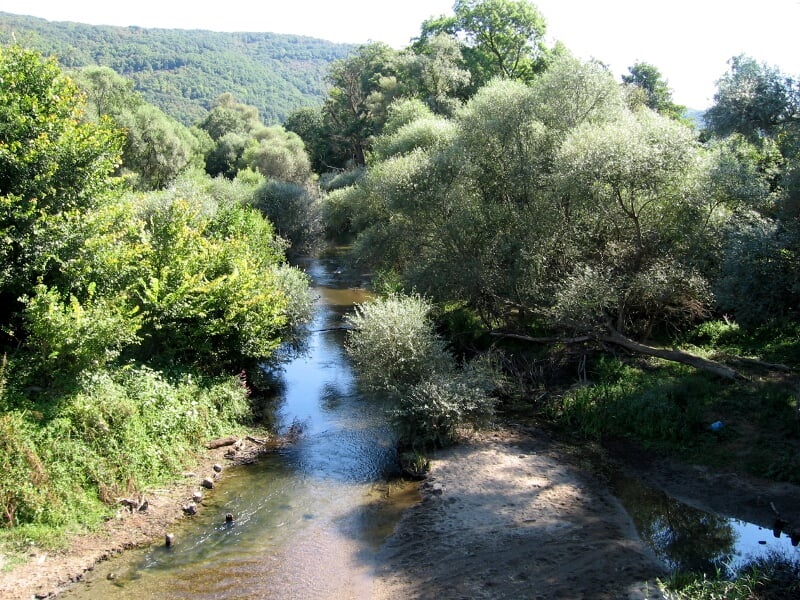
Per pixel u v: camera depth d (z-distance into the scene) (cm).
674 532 948
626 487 1102
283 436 1373
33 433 975
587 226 1745
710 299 1470
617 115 1931
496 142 2059
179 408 1238
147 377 1242
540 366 1641
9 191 1234
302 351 1869
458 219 1906
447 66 4359
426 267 1964
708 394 1321
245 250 1775
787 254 1288
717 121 1603
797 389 1252
